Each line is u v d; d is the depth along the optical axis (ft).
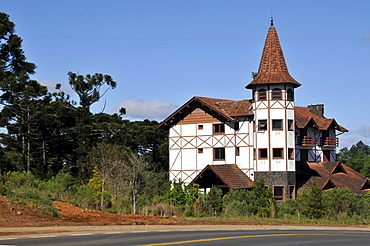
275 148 152.97
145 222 84.23
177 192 130.62
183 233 67.97
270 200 116.26
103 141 191.72
